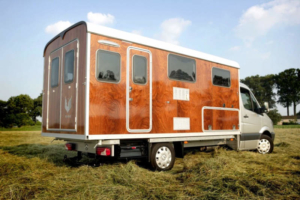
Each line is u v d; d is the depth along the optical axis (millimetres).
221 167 5113
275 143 10742
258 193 3869
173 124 5875
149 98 5473
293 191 3969
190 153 7555
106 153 4789
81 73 4805
